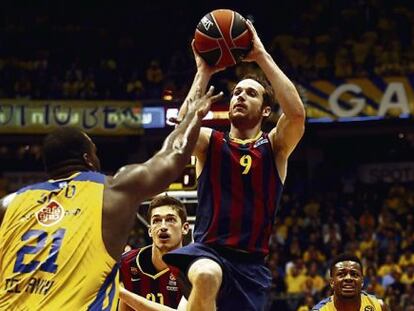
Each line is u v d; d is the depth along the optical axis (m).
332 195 24.64
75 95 24.11
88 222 4.10
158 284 7.10
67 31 26.94
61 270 4.02
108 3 27.91
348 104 22.64
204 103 4.57
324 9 26.95
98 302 4.03
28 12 27.48
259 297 5.62
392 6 26.72
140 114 23.09
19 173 25.42
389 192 24.89
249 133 5.80
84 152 4.41
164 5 27.72
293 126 5.66
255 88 5.82
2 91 24.45
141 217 9.91
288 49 25.58
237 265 5.56
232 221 5.58
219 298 5.55
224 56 5.50
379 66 24.17
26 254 4.07
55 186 4.25
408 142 25.84
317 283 19.45
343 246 22.14
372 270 19.48
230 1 27.69
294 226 22.84
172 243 6.89
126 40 26.89
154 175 4.21
